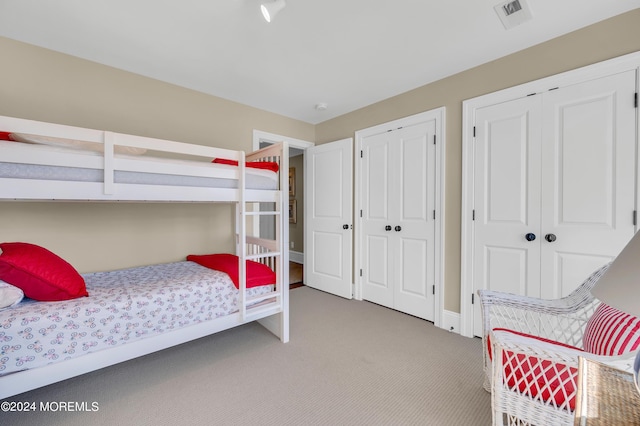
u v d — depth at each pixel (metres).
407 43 1.99
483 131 2.27
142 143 1.54
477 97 2.30
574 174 1.86
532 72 2.03
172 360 1.96
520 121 2.08
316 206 3.78
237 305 1.98
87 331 1.40
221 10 1.65
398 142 2.89
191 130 2.76
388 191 3.00
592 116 1.79
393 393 1.60
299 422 1.38
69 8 1.62
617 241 1.71
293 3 1.58
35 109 2.01
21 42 1.95
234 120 3.08
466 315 2.36
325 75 2.48
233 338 2.31
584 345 1.30
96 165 1.41
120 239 2.37
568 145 1.88
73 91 2.15
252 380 1.73
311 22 1.75
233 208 3.07
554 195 1.94
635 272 0.59
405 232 2.84
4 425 1.35
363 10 1.64
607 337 1.12
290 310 2.95
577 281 1.85
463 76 2.40
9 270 1.35
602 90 1.75
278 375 1.78
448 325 2.48
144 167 1.54
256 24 1.78
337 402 1.53
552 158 1.94
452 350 2.11
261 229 5.57
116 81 2.34
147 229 2.51
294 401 1.53
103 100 2.28
